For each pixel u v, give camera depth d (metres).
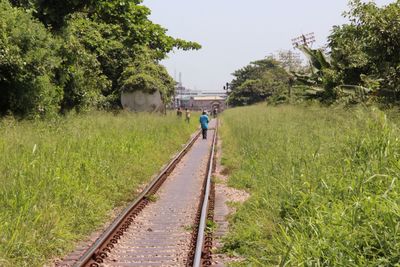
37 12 23.31
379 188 7.39
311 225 6.76
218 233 9.41
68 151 13.04
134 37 34.12
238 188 14.09
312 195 8.21
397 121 12.42
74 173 11.63
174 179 16.80
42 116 20.80
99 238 8.66
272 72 102.31
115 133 19.23
